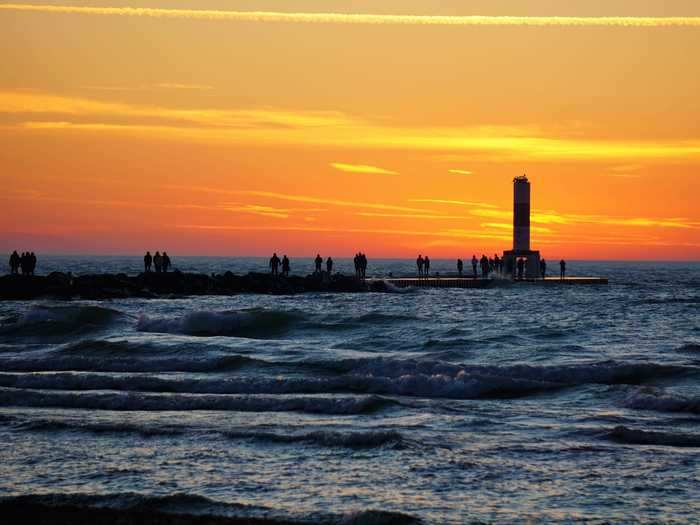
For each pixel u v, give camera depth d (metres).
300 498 38.59
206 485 40.44
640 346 89.81
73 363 75.44
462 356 81.50
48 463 44.03
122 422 51.94
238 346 86.75
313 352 82.50
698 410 55.28
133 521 36.47
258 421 52.59
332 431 48.59
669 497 38.31
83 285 175.88
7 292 172.25
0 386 66.38
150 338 96.00
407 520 35.56
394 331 105.94
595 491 39.19
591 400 59.34
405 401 59.03
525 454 44.78
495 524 35.44
